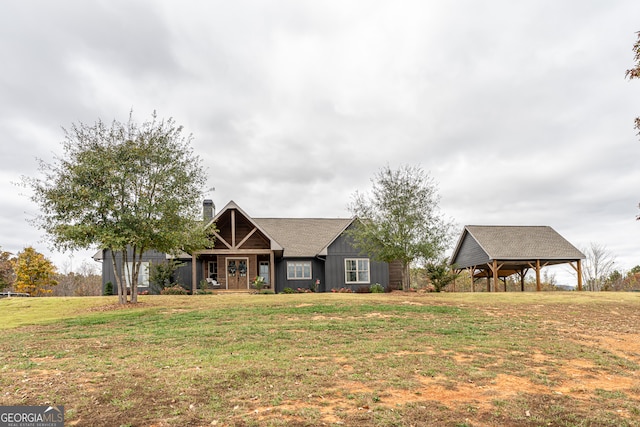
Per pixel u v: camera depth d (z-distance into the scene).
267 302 20.77
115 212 18.75
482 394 8.01
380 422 6.52
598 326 16.33
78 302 21.78
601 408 7.47
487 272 43.03
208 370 9.22
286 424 6.43
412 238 27.06
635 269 54.12
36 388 8.02
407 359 10.35
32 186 18.33
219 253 27.80
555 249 34.50
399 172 27.92
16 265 39.38
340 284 30.73
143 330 14.18
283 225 35.38
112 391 7.84
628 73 11.61
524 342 12.73
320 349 11.38
